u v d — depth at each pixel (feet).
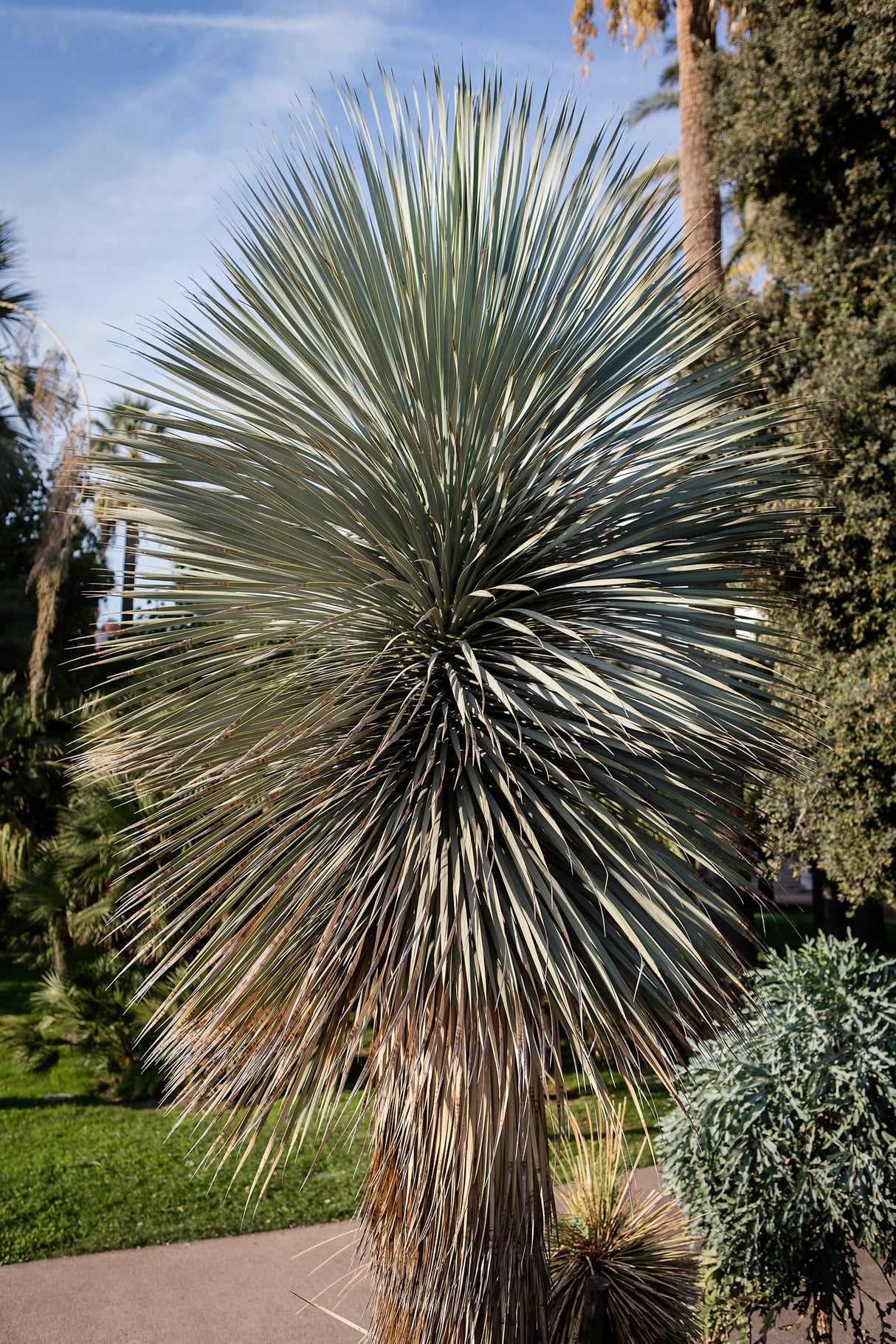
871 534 22.00
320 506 9.10
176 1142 24.50
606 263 10.20
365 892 8.42
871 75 23.73
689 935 8.22
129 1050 28.04
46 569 28.68
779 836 23.58
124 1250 18.67
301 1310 16.19
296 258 10.02
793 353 24.25
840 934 37.47
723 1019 8.32
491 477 9.28
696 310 10.43
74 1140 24.44
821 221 26.40
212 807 9.31
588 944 7.76
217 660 9.46
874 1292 16.33
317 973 8.27
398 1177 8.45
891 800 22.31
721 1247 11.89
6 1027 30.40
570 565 8.95
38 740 32.19
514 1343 7.95
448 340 9.28
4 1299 16.56
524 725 8.73
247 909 8.41
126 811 25.94
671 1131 12.64
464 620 9.15
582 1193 11.92
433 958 8.09
